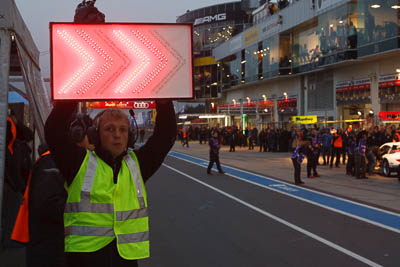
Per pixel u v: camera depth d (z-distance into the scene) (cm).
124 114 295
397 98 2942
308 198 1220
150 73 268
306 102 4222
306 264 614
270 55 4606
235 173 1947
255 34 5000
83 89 262
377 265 609
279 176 1772
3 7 702
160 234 798
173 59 271
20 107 1105
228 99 6500
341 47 3269
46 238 368
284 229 835
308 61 3962
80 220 276
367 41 3030
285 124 4466
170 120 302
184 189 1414
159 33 268
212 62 6644
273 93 4934
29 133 693
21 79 1238
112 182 284
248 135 4331
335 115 3694
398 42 2753
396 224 880
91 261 273
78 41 260
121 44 264
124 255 277
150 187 1470
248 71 5272
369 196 1232
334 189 1377
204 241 746
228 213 998
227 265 612
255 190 1384
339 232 809
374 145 1875
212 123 6366
